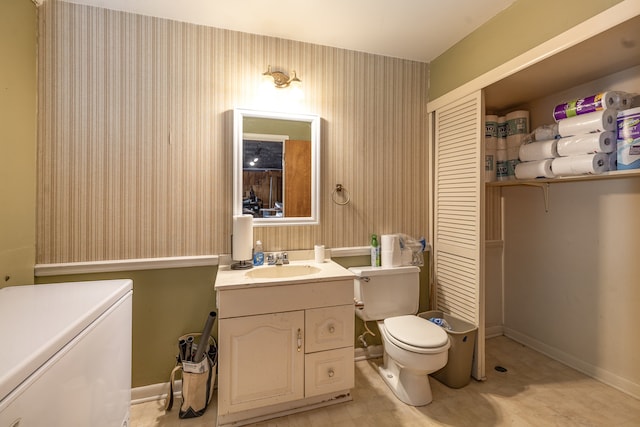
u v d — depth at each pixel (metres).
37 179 1.54
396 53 2.18
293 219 1.97
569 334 2.02
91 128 1.63
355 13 1.72
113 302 0.97
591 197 1.89
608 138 1.55
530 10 1.55
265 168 1.91
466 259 1.96
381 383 1.85
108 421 0.92
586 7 1.30
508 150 2.16
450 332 1.79
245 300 1.45
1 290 1.01
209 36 1.81
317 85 2.03
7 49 1.34
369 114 2.15
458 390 1.77
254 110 1.86
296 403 1.60
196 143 1.79
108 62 1.65
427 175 2.32
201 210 1.80
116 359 0.98
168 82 1.74
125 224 1.68
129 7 1.64
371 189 2.16
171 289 1.76
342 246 2.09
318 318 1.57
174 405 1.66
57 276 1.58
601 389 1.75
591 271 1.89
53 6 1.57
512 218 2.43
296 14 1.72
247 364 1.46
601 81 1.76
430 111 2.28
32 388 0.60
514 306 2.43
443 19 1.79
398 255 2.09
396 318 1.83
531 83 1.82
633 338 1.68
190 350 1.60
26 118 1.47
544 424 1.48
